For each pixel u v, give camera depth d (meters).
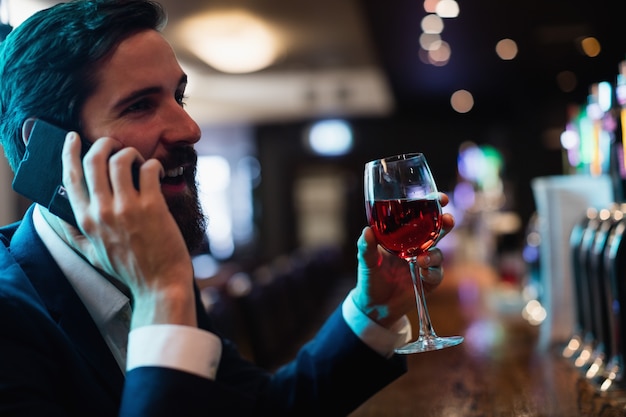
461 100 10.90
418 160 1.07
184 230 1.07
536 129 9.73
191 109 12.06
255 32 7.46
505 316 2.92
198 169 1.12
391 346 1.26
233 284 4.18
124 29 1.02
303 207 14.39
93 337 1.04
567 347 1.97
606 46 6.31
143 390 0.88
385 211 1.06
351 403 1.28
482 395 1.66
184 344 0.90
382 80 10.33
